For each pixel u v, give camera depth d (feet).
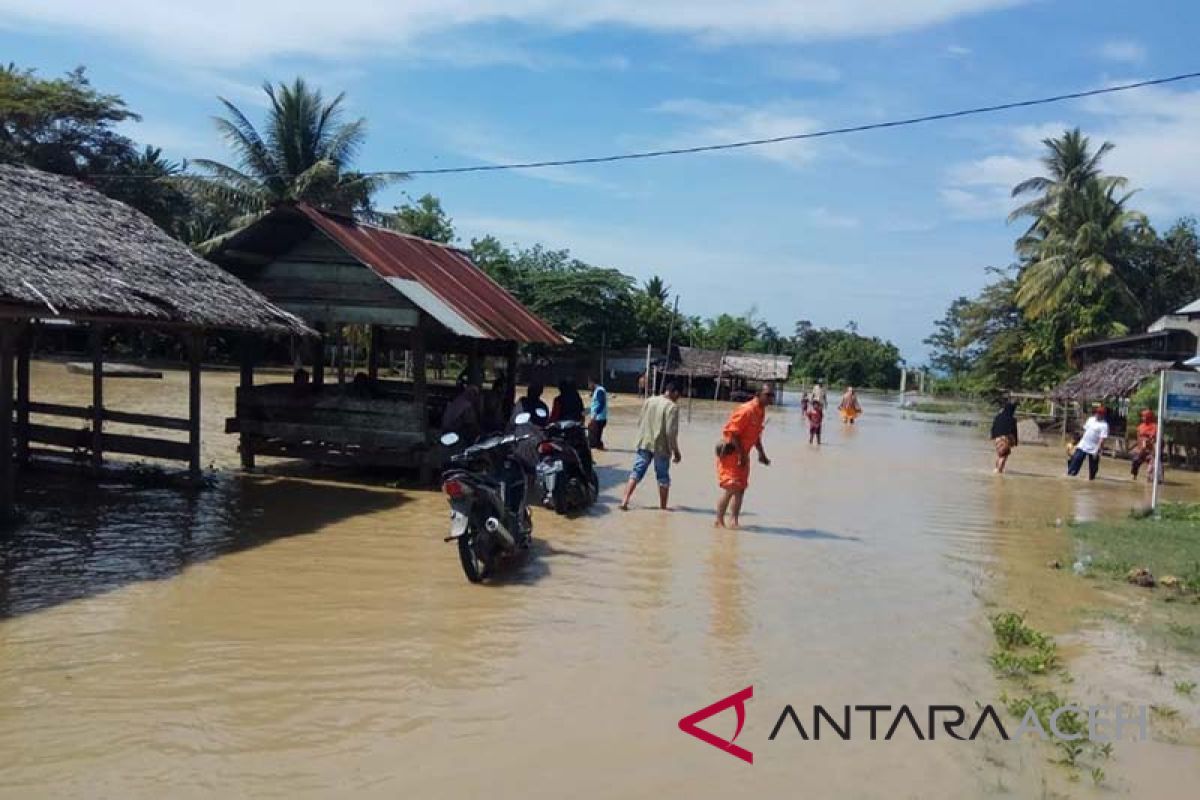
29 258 30.07
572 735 16.16
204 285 38.37
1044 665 20.54
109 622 21.35
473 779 14.34
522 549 29.32
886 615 24.80
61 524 31.65
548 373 164.14
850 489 51.13
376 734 15.83
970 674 20.24
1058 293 130.52
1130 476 68.28
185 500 36.94
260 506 36.42
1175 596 27.63
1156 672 20.65
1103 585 28.94
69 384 93.56
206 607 22.81
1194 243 147.84
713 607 24.84
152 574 25.67
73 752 14.69
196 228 151.02
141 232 40.47
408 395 52.13
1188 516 43.78
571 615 23.41
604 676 19.16
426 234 163.73
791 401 181.88
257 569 26.71
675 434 39.58
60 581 24.63
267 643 20.31
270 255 44.39
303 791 13.71
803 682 19.39
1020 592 27.89
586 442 40.63
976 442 96.17
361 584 25.50
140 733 15.48
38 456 42.22
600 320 169.48
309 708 16.84
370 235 47.91
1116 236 133.80
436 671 19.01
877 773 15.19
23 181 38.17
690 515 39.29
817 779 14.90
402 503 38.40
